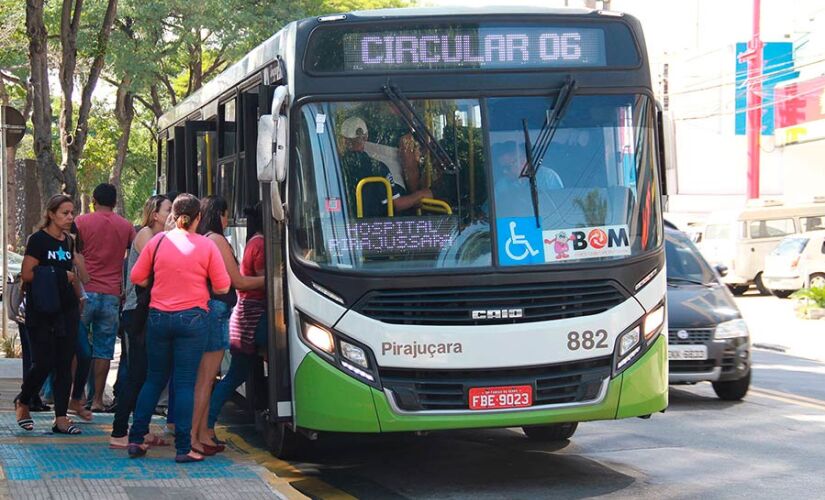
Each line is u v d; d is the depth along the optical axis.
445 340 7.80
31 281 9.33
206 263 8.38
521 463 9.41
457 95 8.23
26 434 9.56
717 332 12.66
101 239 10.88
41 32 17.28
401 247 8.00
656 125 8.62
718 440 10.55
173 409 9.82
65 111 18.05
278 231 8.41
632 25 8.57
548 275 7.99
